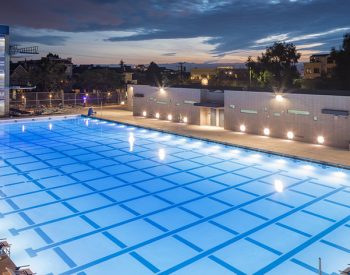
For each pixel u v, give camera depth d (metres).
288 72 52.97
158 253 10.41
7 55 37.81
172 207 13.98
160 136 28.38
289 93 24.86
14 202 14.43
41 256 10.18
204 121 32.12
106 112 41.62
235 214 13.25
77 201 14.59
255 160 20.91
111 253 10.39
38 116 37.34
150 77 88.50
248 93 27.47
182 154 22.47
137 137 28.09
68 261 9.92
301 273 9.27
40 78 57.09
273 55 54.22
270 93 25.98
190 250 10.57
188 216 13.09
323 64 68.81
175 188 16.23
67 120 37.22
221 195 15.29
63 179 17.56
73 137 28.34
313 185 16.48
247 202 14.45
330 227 12.04
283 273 9.29
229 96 28.91
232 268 9.58
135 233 11.70
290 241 11.05
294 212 13.37
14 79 57.94
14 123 35.22
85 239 11.25
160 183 16.95
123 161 20.97
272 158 21.27
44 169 19.33
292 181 17.08
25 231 11.78
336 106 22.39
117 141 26.67
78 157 21.95
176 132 28.48
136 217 13.01
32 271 9.38
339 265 9.61
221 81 61.16
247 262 9.88
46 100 44.16
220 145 24.66
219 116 31.12
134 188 16.25
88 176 18.08
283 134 25.50
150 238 11.34
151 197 15.09
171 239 11.27
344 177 17.59
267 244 10.89
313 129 23.72
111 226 12.23
